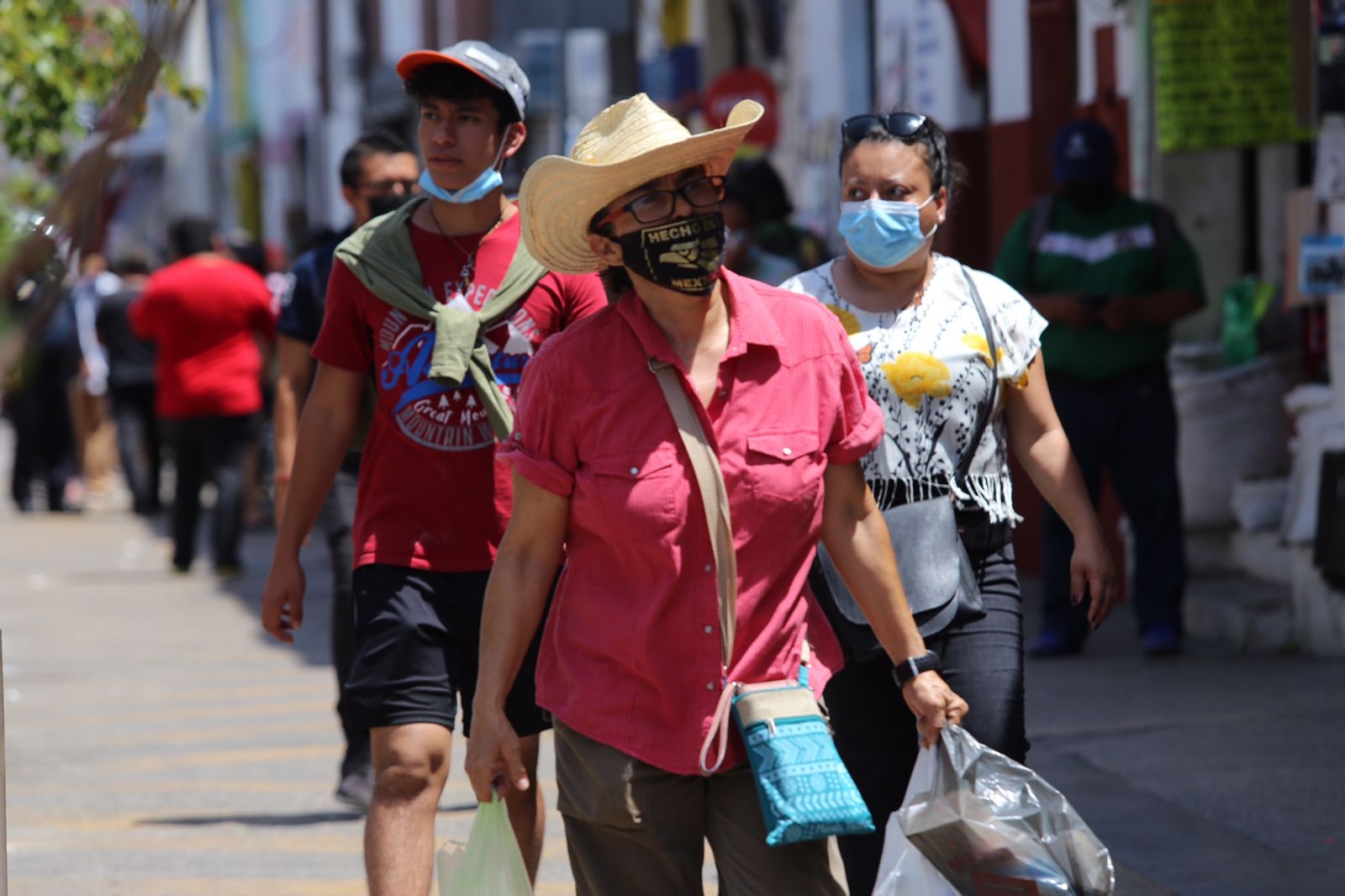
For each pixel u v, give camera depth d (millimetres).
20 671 36125
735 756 12711
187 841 23250
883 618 13641
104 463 72750
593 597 12898
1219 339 36562
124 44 30547
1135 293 30656
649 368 12711
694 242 12664
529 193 13000
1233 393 35094
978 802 13453
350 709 16688
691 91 64125
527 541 13141
